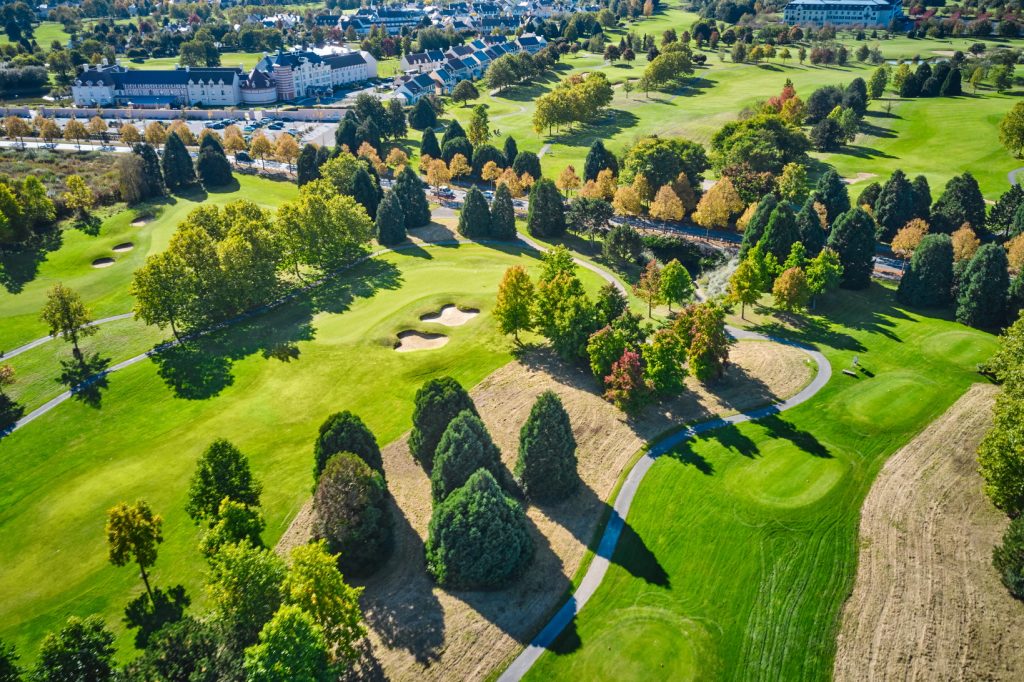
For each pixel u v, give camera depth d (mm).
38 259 127812
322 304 114375
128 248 136375
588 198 141875
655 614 56344
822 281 101188
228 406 87562
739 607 56500
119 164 157000
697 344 81812
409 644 54219
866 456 72000
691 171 153500
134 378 93250
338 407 87000
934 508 63969
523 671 52156
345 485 60000
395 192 149375
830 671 50844
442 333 104562
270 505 70375
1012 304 95125
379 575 61469
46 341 101688
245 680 43500
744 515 65625
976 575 56469
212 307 106500
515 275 96812
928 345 92312
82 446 80938
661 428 78938
